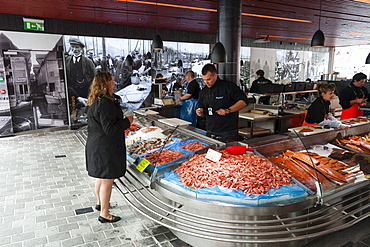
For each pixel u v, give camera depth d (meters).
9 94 7.37
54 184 4.34
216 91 3.81
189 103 6.82
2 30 7.07
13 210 3.48
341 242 2.70
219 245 2.51
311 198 2.29
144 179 2.95
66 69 8.18
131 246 2.72
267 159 2.80
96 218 3.28
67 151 6.19
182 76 11.12
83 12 7.18
